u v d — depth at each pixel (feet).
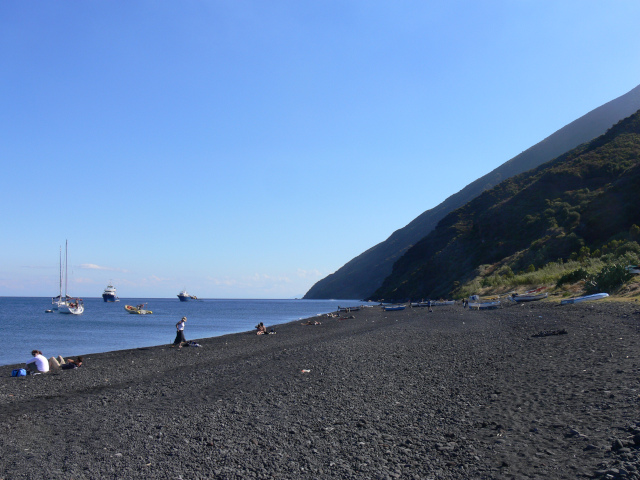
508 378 34.76
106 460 23.24
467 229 380.58
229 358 68.85
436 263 351.46
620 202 205.16
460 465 19.02
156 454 23.67
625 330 53.06
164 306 462.60
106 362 70.23
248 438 25.34
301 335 108.78
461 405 28.76
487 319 100.42
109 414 34.01
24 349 100.01
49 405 39.60
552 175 304.09
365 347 64.90
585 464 17.12
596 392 26.55
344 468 19.89
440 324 100.32
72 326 173.78
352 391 36.06
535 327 70.90
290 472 19.95
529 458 18.62
